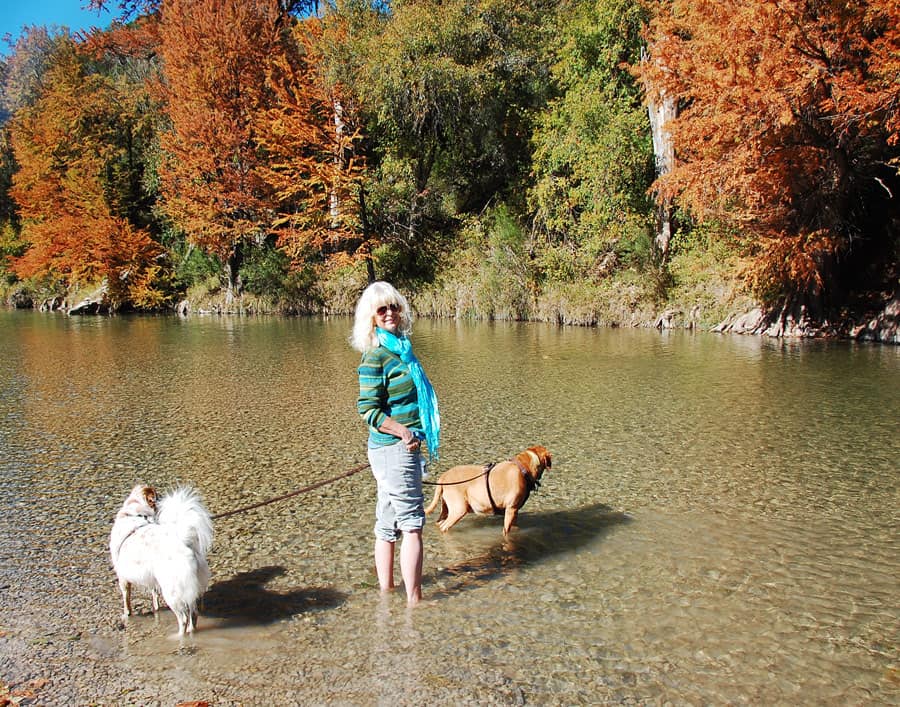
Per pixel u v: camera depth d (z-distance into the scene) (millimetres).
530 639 3744
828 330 18016
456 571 4633
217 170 31922
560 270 24828
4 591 4391
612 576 4520
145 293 32844
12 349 17812
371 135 31875
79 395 11156
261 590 4371
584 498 6055
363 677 3406
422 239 31047
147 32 37062
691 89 17094
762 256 17172
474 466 5352
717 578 4480
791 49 14648
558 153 25484
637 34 24578
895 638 3758
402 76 28797
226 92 31531
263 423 9008
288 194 29766
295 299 30625
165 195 32875
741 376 12141
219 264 33438
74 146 37000
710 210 19062
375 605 4156
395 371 4168
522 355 15281
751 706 3174
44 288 38469
